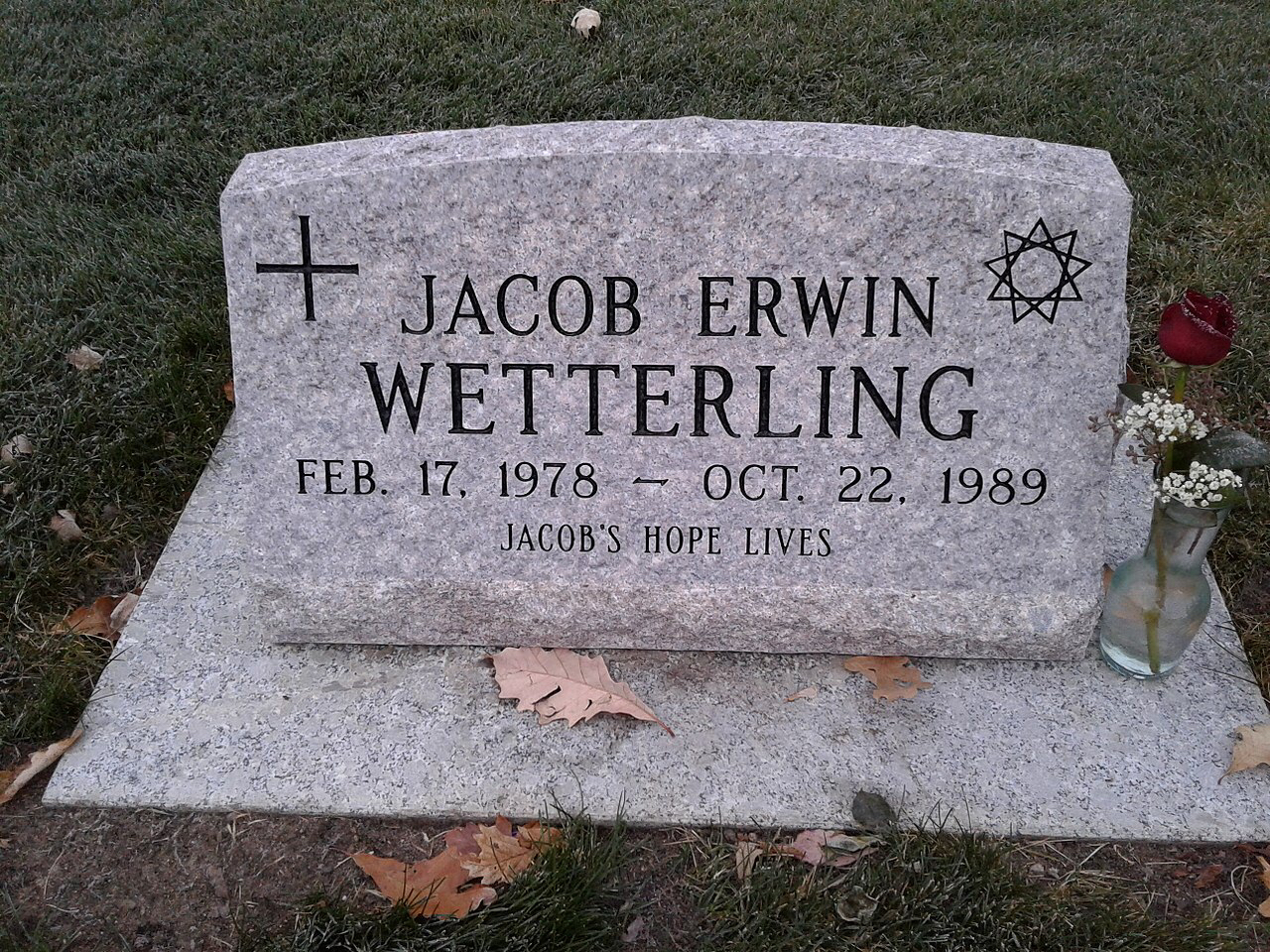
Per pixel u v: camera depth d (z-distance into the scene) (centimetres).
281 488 114
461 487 114
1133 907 101
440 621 118
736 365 109
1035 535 113
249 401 111
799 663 118
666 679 117
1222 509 107
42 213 171
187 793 108
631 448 112
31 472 135
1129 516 131
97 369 149
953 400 109
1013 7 212
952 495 112
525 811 107
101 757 111
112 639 123
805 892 101
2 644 121
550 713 113
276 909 102
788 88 191
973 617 116
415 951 98
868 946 99
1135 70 196
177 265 163
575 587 117
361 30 204
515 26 205
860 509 113
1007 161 104
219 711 114
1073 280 105
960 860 102
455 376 110
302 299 108
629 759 110
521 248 106
